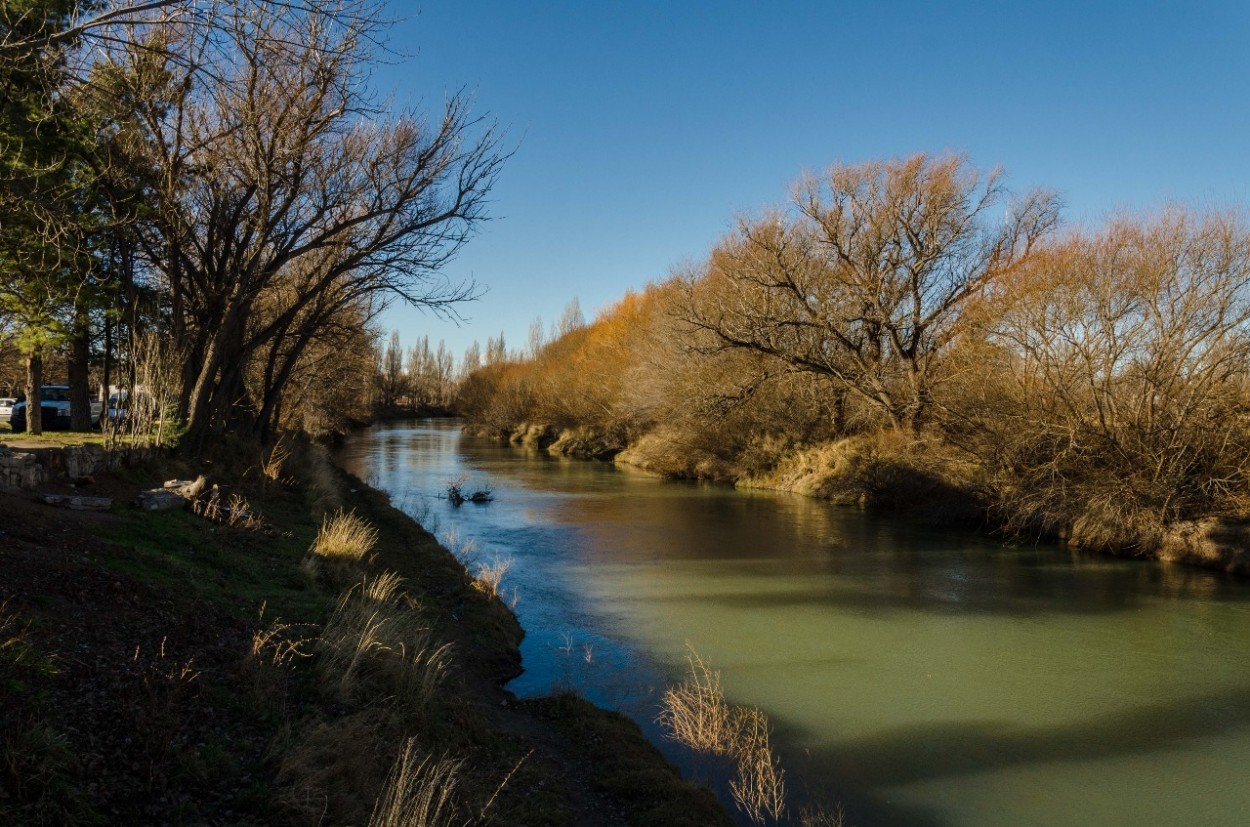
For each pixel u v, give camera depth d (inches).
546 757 252.8
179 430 553.0
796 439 1184.2
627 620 457.1
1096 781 272.4
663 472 1331.2
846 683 362.9
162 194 545.0
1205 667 388.5
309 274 779.4
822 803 250.4
